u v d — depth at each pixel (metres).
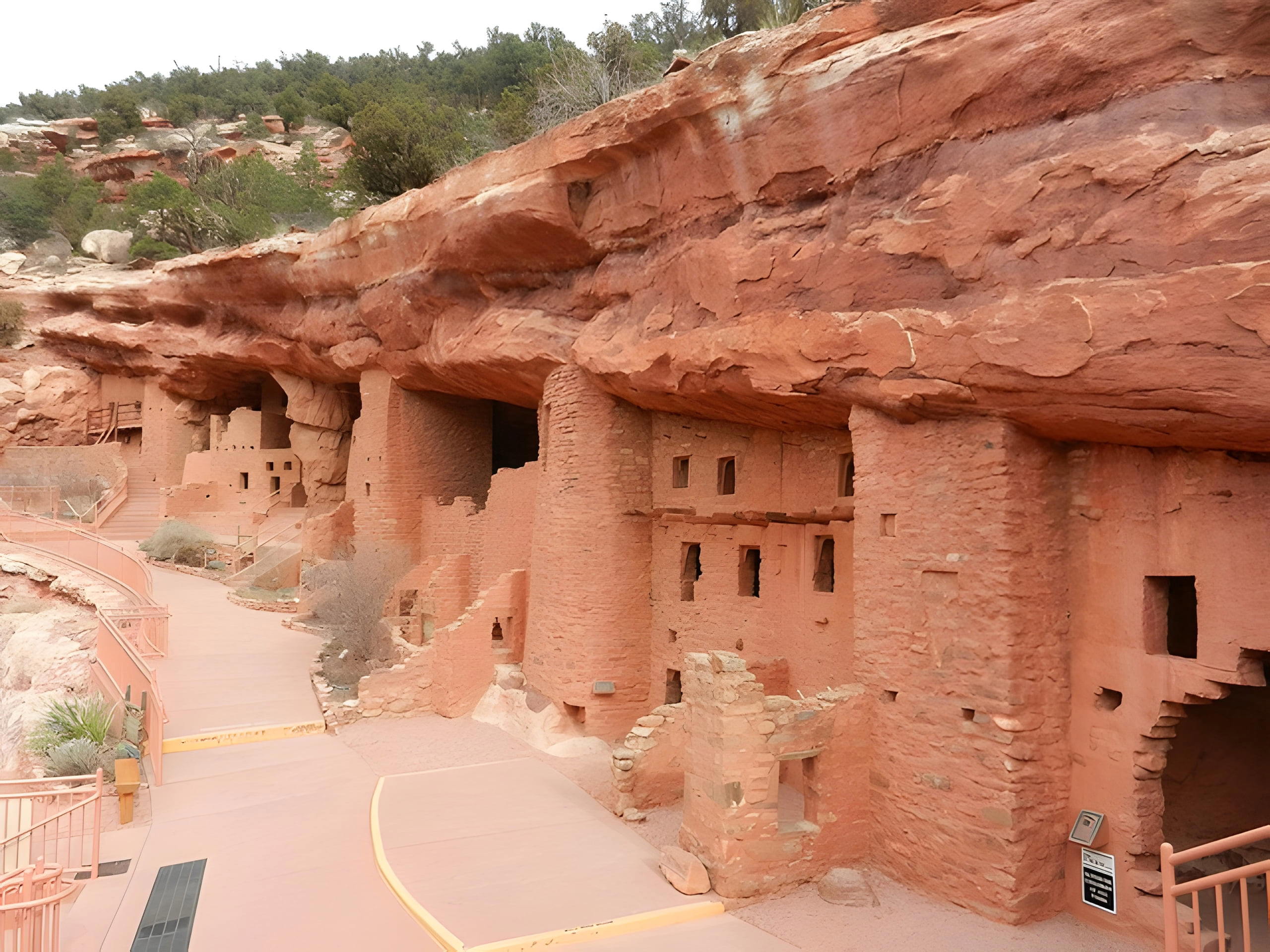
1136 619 8.48
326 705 16.03
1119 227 7.27
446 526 22.33
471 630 16.61
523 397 19.38
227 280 26.34
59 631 21.92
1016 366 7.98
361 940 8.45
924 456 9.48
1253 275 6.34
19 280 36.47
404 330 20.44
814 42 9.90
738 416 12.83
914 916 8.87
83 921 8.77
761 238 10.85
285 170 49.59
